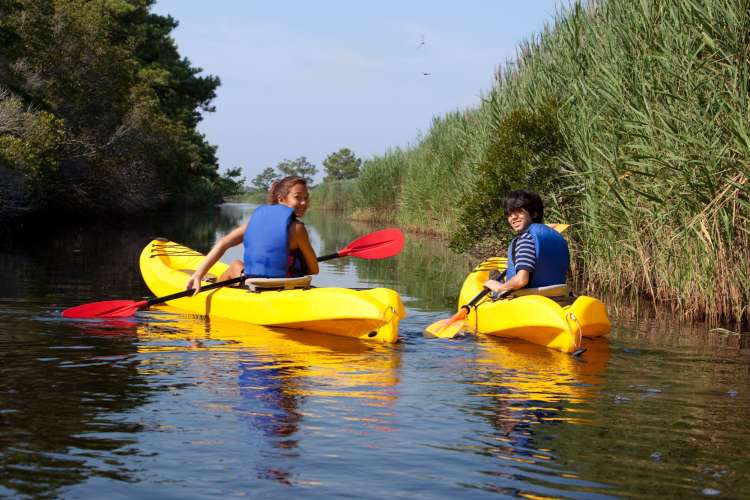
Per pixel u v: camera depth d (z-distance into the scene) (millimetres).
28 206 18656
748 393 4141
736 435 3352
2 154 16328
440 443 3189
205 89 40219
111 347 5047
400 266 12312
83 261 11359
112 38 32750
